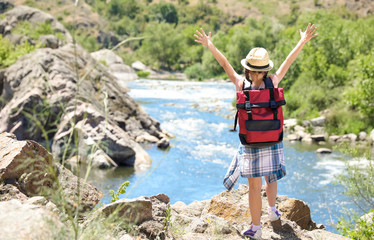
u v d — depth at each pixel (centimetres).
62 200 246
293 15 14550
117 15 11881
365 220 520
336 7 14388
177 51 9181
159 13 13875
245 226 431
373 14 13888
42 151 378
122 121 1800
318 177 1322
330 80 2728
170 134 1966
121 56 7069
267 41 7838
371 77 2095
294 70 3086
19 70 1647
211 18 14412
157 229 342
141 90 4200
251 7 15475
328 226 889
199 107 2962
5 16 4288
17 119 1370
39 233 213
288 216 485
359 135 2017
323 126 2180
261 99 335
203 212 501
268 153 346
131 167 1383
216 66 7362
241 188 527
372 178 714
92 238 236
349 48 3161
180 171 1370
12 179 348
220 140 1886
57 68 1585
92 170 1277
